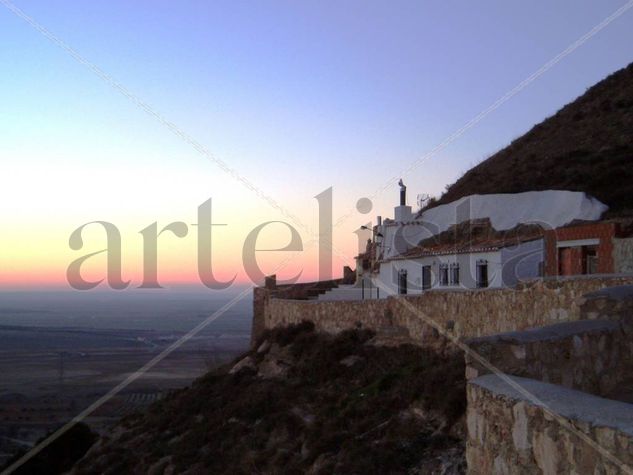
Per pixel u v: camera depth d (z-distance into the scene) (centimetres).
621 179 3556
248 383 2956
